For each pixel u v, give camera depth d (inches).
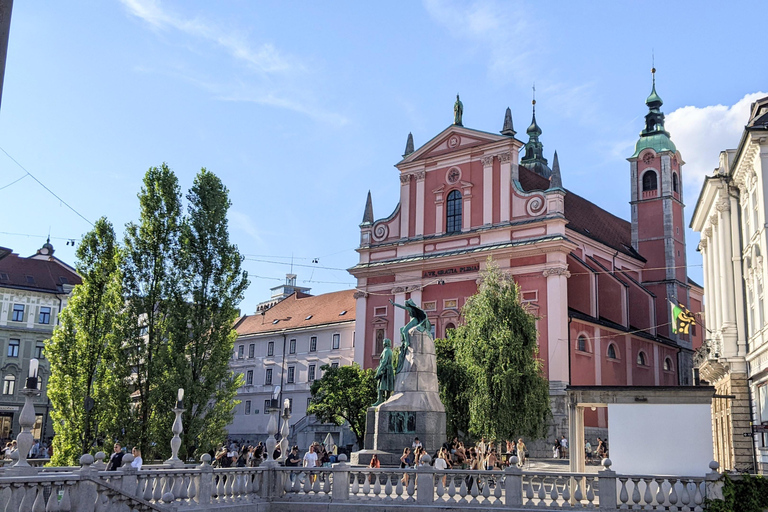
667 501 617.3
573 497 636.1
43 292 2388.0
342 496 701.9
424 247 2135.8
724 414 1204.5
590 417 1870.1
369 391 1726.1
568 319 1871.3
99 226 1173.7
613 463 739.4
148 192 1200.8
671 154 2581.2
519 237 1973.4
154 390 1091.9
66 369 1114.1
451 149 2143.2
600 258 2281.0
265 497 717.3
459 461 1033.5
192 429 1095.6
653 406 740.0
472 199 2078.0
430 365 1005.2
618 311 2159.2
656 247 2546.8
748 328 1157.1
